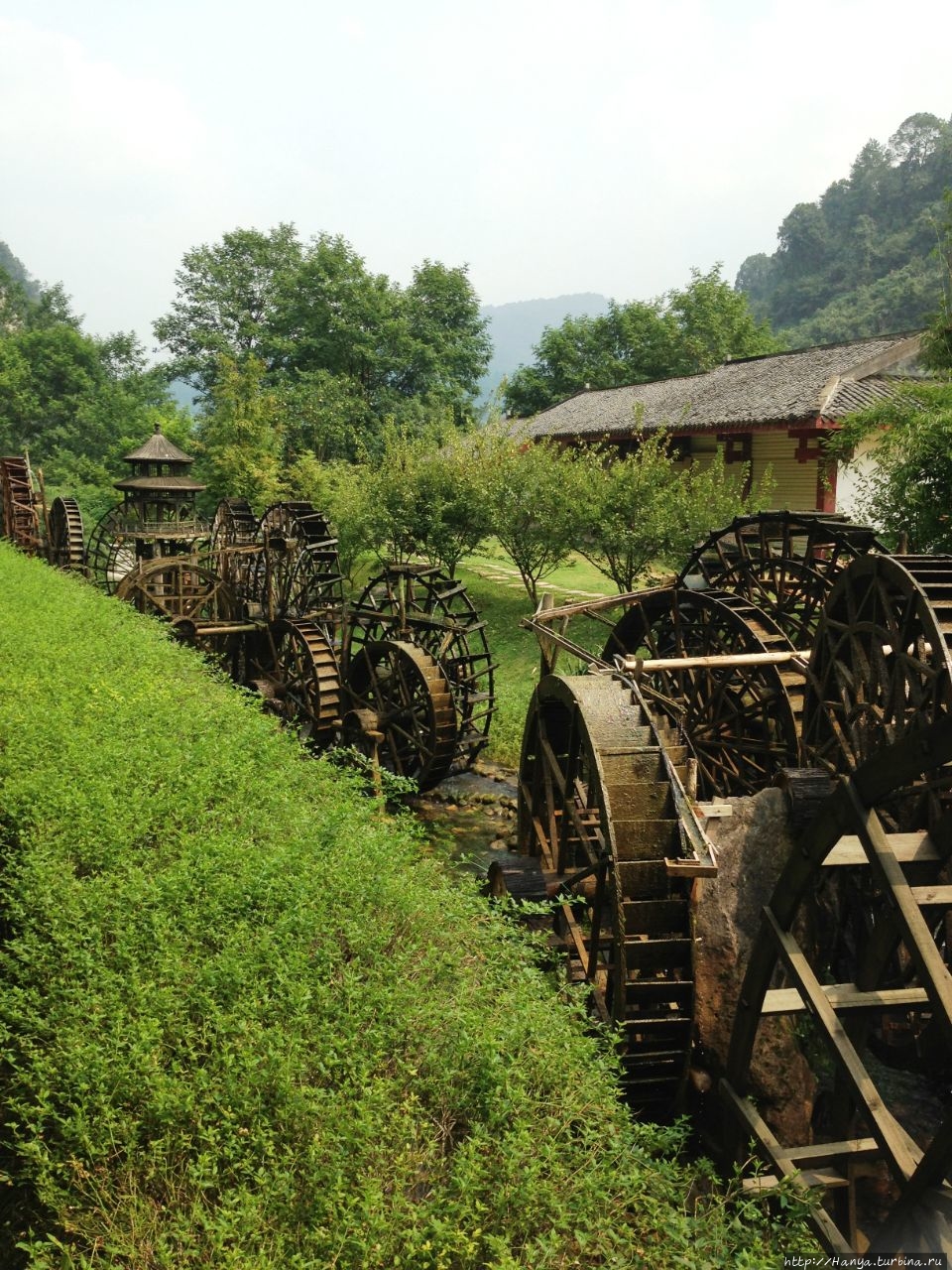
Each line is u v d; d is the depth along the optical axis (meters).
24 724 6.57
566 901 6.27
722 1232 3.63
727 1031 5.95
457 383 39.94
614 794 6.37
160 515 23.00
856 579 7.71
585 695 7.07
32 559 20.69
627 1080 5.98
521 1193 3.31
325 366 38.34
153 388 51.56
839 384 18.00
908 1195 4.17
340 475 24.75
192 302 41.41
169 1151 3.35
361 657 13.15
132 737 6.73
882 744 7.09
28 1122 3.35
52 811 5.32
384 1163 3.40
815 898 6.52
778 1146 4.88
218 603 16.47
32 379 49.19
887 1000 4.83
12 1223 3.56
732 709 9.63
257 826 5.79
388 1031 3.95
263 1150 3.38
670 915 6.06
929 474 11.39
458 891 5.46
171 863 5.05
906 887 4.45
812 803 6.26
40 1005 3.96
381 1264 3.08
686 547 16.14
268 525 16.94
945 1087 6.44
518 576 23.22
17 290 67.31
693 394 22.62
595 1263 3.50
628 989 5.90
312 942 4.58
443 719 11.65
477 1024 4.01
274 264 40.81
